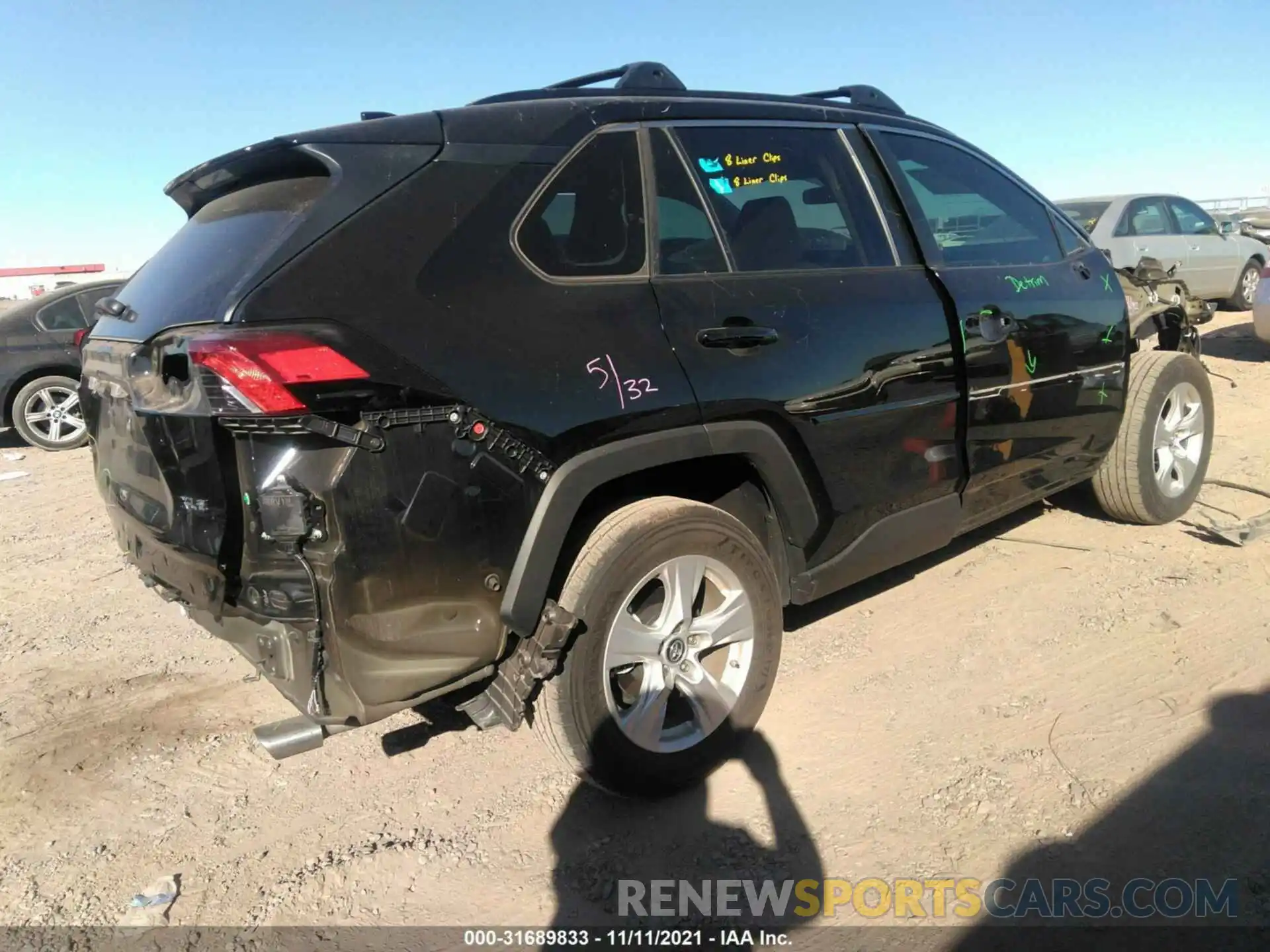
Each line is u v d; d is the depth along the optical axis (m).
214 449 2.05
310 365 2.03
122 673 3.84
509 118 2.57
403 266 2.25
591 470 2.43
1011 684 3.31
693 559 2.67
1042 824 2.56
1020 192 4.12
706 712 2.78
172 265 2.61
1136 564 4.27
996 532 4.81
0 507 6.84
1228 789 2.64
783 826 2.64
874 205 3.37
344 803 2.89
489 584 2.32
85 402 2.94
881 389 3.10
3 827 2.83
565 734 2.51
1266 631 3.54
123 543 2.82
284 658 2.20
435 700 3.50
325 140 2.33
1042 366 3.76
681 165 2.85
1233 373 8.73
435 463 2.20
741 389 2.70
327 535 2.10
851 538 3.17
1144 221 11.41
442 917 2.38
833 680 3.41
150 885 2.54
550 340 2.39
